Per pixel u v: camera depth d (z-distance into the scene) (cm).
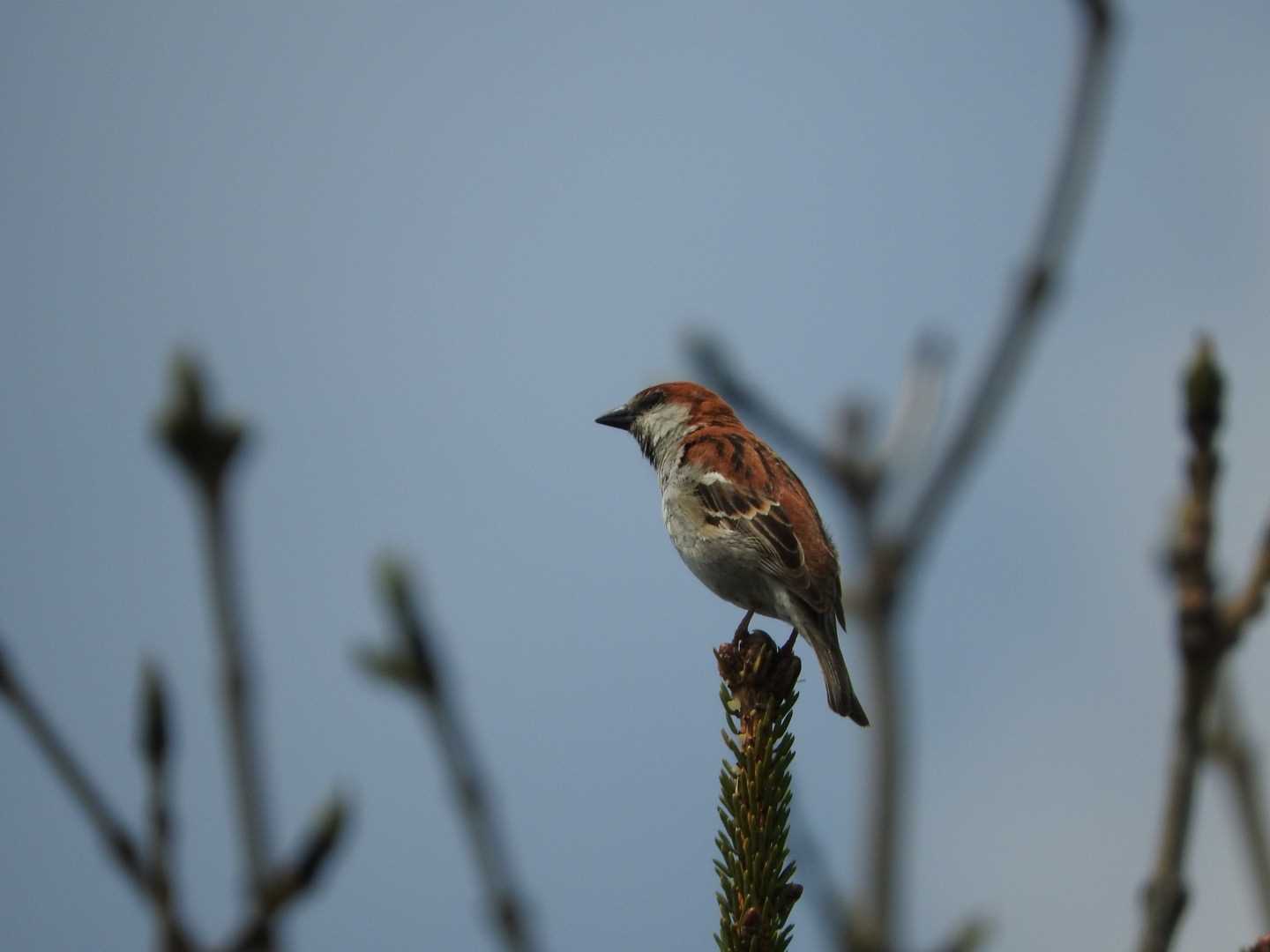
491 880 413
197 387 365
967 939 562
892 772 537
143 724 372
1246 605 358
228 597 360
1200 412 374
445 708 423
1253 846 540
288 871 362
